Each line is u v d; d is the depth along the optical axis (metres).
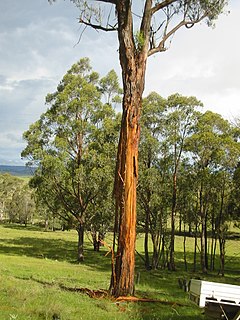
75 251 49.19
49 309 9.76
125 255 14.05
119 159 14.55
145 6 15.18
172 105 37.25
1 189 103.00
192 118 37.44
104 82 41.59
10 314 8.76
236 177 34.25
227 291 8.14
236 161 35.72
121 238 14.14
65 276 23.44
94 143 39.00
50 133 39.62
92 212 40.94
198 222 40.44
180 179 38.31
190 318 11.07
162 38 15.63
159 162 37.59
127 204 14.19
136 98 14.66
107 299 13.22
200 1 16.70
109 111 39.78
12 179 103.50
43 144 39.56
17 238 62.31
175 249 58.50
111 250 14.56
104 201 38.06
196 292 8.47
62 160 38.75
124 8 14.79
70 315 9.81
